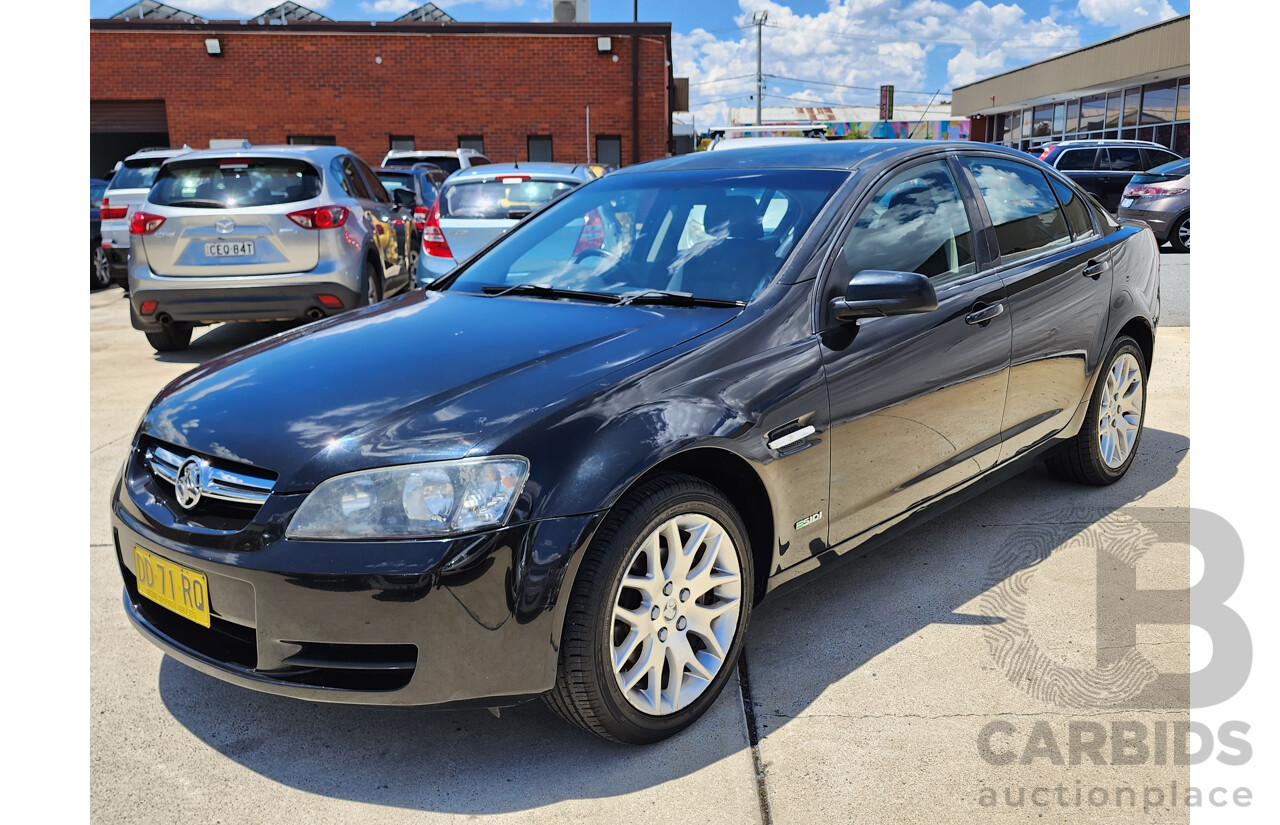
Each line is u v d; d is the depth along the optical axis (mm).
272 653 2109
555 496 2098
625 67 20891
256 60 20891
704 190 3186
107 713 2531
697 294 2785
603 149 21328
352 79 20938
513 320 2766
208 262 6762
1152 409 5164
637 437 2209
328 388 2383
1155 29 23578
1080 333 3648
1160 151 17141
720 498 2395
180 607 2254
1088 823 2043
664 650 2318
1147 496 3914
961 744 2328
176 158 6875
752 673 2670
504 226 7234
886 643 2812
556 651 2115
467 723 2482
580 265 3146
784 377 2537
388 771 2285
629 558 2188
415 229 9445
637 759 2305
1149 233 4324
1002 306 3230
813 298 2699
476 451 2080
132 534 2344
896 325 2863
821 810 2104
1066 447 3867
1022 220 3547
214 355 7586
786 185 3049
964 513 3811
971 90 36469
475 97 21000
